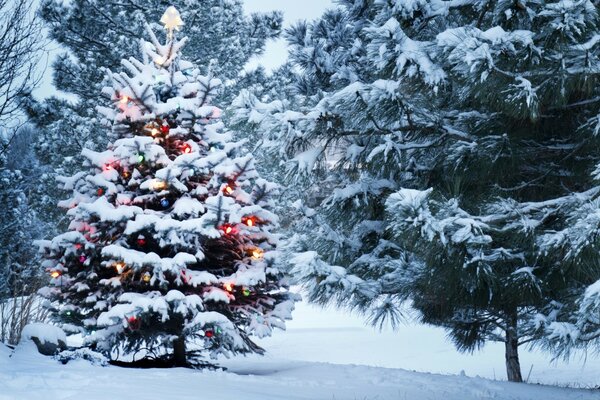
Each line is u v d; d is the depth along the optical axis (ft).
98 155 30.89
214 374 26.89
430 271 27.71
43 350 28.04
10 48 33.55
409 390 27.43
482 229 25.32
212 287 29.84
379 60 26.23
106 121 31.96
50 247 29.50
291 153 32.48
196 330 28.71
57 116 73.41
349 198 36.37
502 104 24.50
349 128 31.71
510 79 23.65
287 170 32.32
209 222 28.73
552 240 22.74
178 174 29.73
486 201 30.27
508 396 28.09
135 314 27.48
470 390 28.32
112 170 30.50
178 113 31.76
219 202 28.58
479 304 29.50
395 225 23.62
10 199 48.88
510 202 26.22
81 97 76.59
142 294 28.73
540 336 28.30
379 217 36.99
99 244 29.73
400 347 67.77
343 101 28.89
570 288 28.84
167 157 30.27
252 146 56.18
